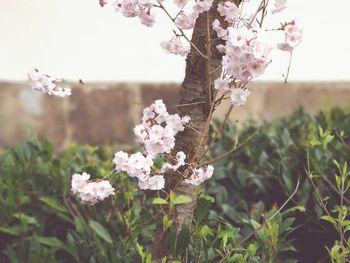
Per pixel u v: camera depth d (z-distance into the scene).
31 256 2.28
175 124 1.77
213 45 1.84
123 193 2.33
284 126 3.21
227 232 1.90
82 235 2.30
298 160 2.54
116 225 2.32
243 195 2.61
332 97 5.16
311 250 2.34
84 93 4.70
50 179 2.66
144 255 1.90
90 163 2.79
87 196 1.72
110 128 4.75
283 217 2.36
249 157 2.82
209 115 1.84
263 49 1.58
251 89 5.00
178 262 1.81
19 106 4.57
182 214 1.89
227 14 1.76
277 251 2.00
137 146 3.23
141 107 4.81
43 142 2.89
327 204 2.25
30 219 2.44
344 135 2.68
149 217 2.27
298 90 5.10
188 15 1.78
